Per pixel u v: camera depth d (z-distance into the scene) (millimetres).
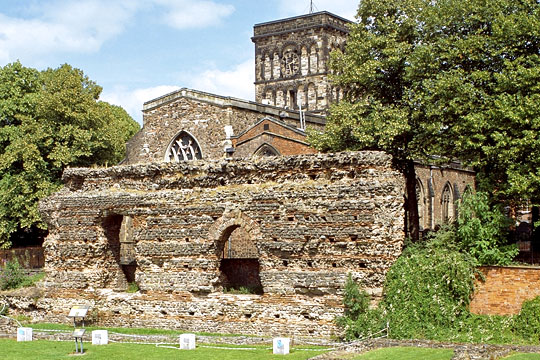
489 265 32125
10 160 66375
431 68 41438
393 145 44500
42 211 42000
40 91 73438
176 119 76812
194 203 37156
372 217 32656
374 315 31688
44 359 29344
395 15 46688
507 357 24188
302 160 34844
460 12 41625
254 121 76125
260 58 103312
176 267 37375
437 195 83750
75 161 69188
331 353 27234
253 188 35812
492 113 36031
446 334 30344
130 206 38812
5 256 63094
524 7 39656
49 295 40625
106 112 75312
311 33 98812
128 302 38469
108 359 29062
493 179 37312
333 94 98812
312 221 33875
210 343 32375
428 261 32219
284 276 34438
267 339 31688
